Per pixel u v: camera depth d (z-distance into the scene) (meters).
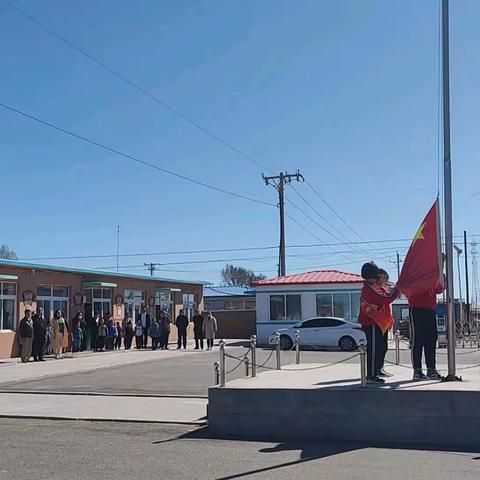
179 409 12.62
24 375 19.56
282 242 42.97
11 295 26.56
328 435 9.76
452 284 10.55
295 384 10.49
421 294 10.66
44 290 28.44
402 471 7.52
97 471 7.68
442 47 11.05
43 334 25.12
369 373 10.45
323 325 30.33
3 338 25.58
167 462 8.14
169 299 38.97
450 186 10.74
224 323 47.06
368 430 9.57
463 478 7.14
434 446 9.05
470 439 9.10
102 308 32.38
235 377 17.36
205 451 8.83
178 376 18.89
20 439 9.85
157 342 32.25
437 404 9.27
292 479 7.20
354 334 29.64
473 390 9.20
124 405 13.28
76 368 21.72
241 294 61.62
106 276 32.53
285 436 9.93
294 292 35.72
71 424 11.28
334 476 7.30
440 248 10.68
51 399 14.48
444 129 10.91
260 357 25.20
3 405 13.62
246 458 8.35
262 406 10.09
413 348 10.68
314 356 25.61
